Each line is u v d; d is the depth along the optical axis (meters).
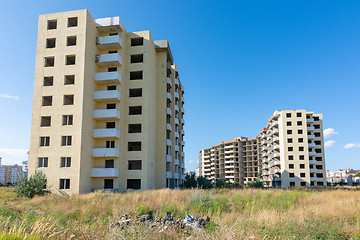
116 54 37.09
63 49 34.59
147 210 13.38
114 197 18.72
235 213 13.38
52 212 12.87
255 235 7.54
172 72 50.47
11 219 10.45
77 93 33.16
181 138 58.38
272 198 19.03
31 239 5.95
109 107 38.34
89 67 35.28
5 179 177.25
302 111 76.38
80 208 14.46
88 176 33.34
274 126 83.94
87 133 33.75
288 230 8.23
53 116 33.03
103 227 8.41
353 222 10.23
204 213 13.09
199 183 44.59
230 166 116.31
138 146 40.62
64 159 31.89
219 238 6.51
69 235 7.11
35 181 26.66
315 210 12.74
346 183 100.75
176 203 15.34
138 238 6.76
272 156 83.75
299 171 73.25
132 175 36.84
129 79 39.56
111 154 34.34
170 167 45.19
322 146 79.94
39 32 35.53
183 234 7.55
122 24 39.22
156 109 43.91
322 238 7.96
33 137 32.84
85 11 35.09
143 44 40.22
